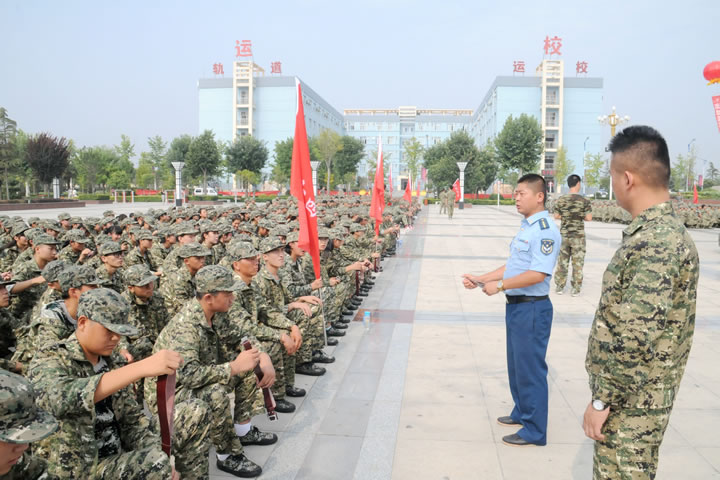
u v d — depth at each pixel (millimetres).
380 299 9016
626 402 2209
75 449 2432
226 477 3518
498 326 7273
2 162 36094
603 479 2348
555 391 4945
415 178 70250
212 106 70000
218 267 3475
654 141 2205
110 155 63062
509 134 49969
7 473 1835
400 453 3799
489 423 4285
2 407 1650
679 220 2230
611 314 2295
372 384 5145
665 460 3648
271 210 14766
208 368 3287
